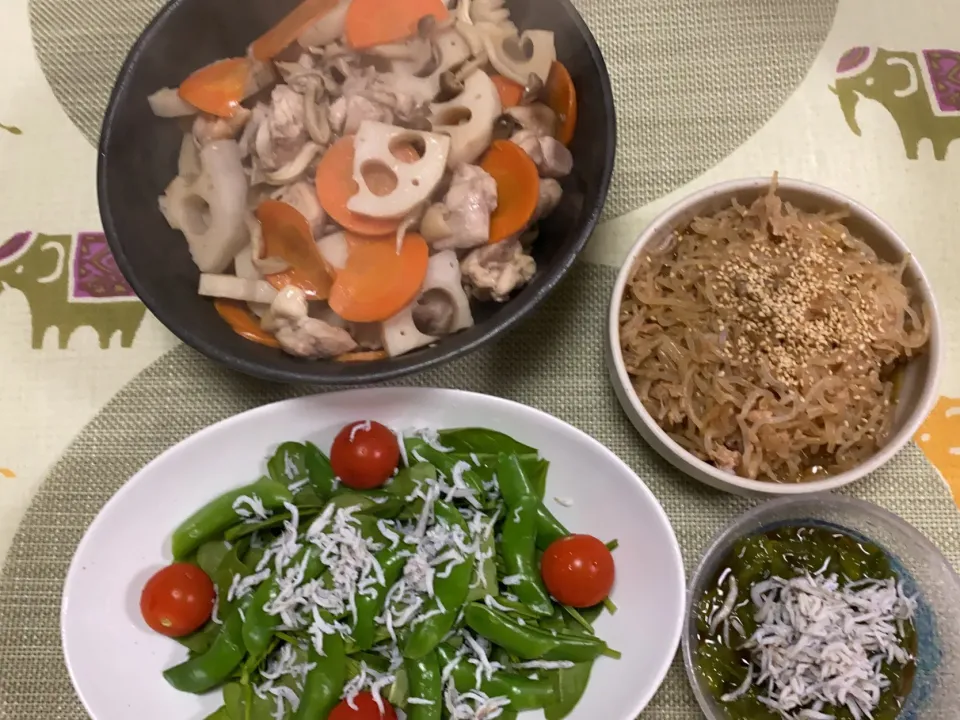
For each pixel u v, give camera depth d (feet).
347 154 1.13
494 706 1.03
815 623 1.05
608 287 1.26
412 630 1.04
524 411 1.10
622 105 1.34
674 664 1.13
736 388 1.16
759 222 1.19
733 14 1.37
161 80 1.11
